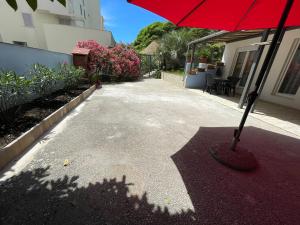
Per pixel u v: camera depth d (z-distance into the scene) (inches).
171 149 101.3
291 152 108.7
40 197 61.1
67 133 112.1
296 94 210.1
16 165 77.4
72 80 208.8
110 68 346.3
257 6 72.4
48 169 76.2
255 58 181.2
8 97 112.0
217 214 60.2
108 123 133.0
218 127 141.9
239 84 310.0
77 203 59.9
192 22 81.4
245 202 66.4
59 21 591.5
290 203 67.8
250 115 180.5
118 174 76.2
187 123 145.9
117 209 59.1
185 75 347.3
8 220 52.3
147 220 56.1
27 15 508.4
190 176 78.7
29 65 155.5
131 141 107.3
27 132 93.6
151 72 621.0
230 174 82.3
